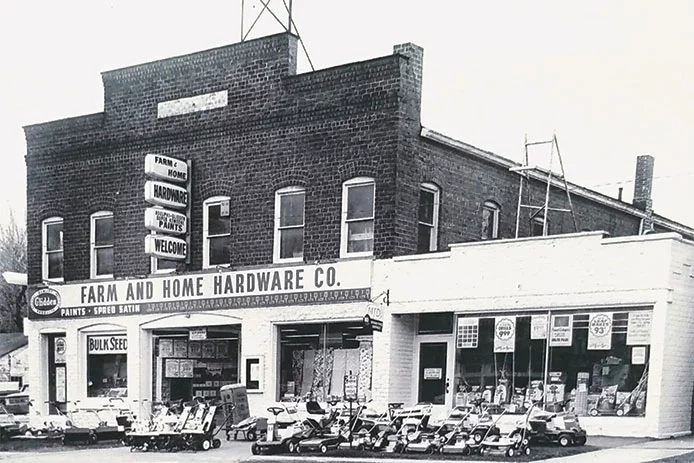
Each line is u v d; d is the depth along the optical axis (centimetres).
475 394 1734
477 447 1352
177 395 2219
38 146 2511
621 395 1547
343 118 1931
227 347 2144
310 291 1944
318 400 1941
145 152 2289
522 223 2314
